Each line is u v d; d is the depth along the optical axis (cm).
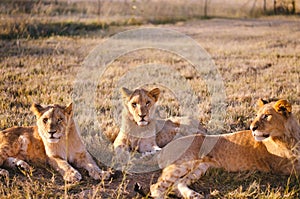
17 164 601
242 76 1126
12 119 782
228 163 622
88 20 1897
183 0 2391
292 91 978
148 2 2306
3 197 523
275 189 572
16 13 1789
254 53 1412
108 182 593
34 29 1647
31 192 545
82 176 606
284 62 1281
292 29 1872
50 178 591
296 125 609
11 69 1145
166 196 546
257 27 1933
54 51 1375
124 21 1953
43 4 2066
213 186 586
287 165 604
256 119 597
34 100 898
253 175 605
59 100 905
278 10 2347
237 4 2472
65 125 611
